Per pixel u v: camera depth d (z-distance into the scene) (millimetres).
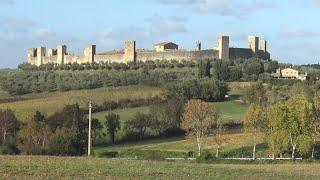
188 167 104750
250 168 116125
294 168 125500
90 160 110250
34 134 195625
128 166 99438
